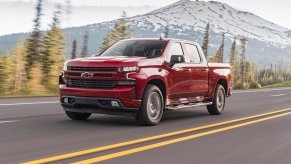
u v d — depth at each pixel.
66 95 9.65
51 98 17.72
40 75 59.88
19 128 8.62
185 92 10.95
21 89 43.94
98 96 9.23
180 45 11.07
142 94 9.41
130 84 9.25
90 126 9.22
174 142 7.44
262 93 26.89
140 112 9.45
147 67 9.59
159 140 7.62
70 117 10.30
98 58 9.75
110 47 11.10
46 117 10.72
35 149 6.44
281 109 15.06
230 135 8.46
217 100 12.59
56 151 6.33
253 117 12.10
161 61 10.08
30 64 60.25
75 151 6.36
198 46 11.95
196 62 11.62
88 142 7.20
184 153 6.49
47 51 69.88
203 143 7.43
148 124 9.62
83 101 9.41
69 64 9.76
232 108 15.27
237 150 6.89
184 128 9.37
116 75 9.19
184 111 13.50
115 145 6.96
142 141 7.45
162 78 9.98
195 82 11.39
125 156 6.10
